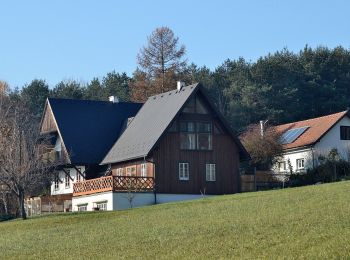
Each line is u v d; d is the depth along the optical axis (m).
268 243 32.25
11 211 71.75
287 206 42.62
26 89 121.62
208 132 68.56
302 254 28.88
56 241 42.62
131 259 33.41
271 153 82.19
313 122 89.12
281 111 107.75
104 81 132.75
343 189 47.38
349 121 86.44
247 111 108.50
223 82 127.25
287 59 119.50
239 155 69.88
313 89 112.88
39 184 70.12
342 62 119.62
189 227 40.19
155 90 109.38
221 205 48.31
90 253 36.69
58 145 76.88
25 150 61.53
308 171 74.56
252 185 73.31
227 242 34.00
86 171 74.06
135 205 65.12
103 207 66.06
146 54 112.62
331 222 35.09
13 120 71.75
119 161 69.19
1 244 44.12
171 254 33.09
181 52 113.44
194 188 67.25
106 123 78.00
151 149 64.94
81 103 79.38
